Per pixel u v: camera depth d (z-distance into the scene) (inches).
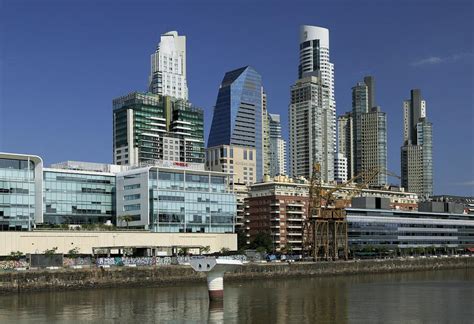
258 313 5251.0
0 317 5059.1
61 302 6082.7
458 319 4960.6
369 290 7475.4
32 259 7652.6
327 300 6289.4
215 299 5999.0
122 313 5270.7
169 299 6328.7
